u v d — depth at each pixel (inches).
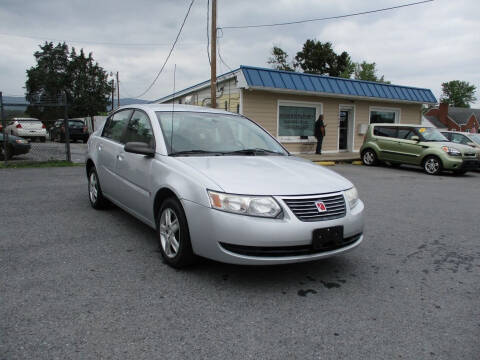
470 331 101.4
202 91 682.8
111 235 174.4
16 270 131.6
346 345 93.0
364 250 168.2
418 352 91.2
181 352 87.6
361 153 561.9
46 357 83.8
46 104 441.1
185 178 128.6
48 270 132.5
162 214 140.7
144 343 90.6
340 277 135.8
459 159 459.5
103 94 2233.0
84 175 357.1
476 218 236.8
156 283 124.3
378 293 123.5
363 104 694.5
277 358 86.7
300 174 135.7
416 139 496.7
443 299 120.5
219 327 99.0
